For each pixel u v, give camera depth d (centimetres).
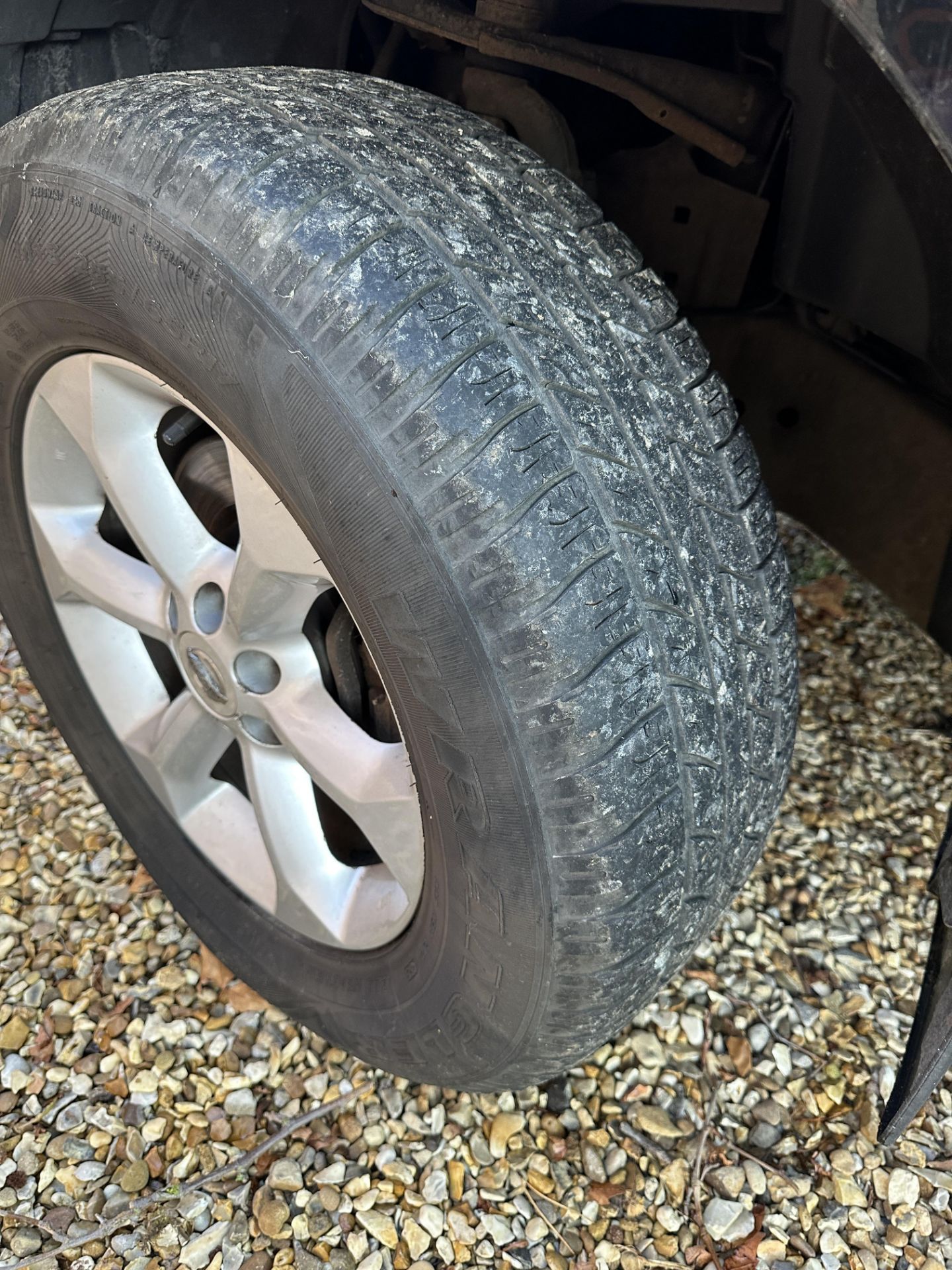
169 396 74
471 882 68
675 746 65
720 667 68
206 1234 83
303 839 86
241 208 60
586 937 65
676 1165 89
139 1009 99
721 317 104
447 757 65
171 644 87
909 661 148
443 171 66
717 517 70
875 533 108
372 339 58
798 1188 88
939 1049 70
